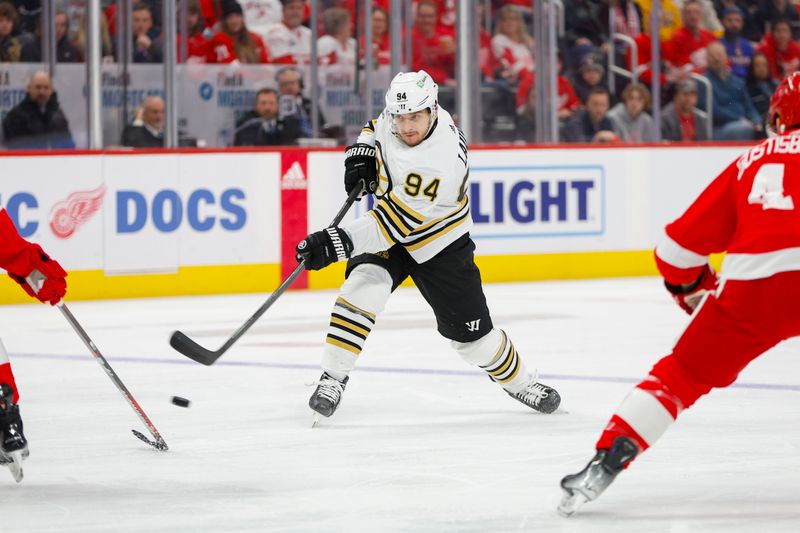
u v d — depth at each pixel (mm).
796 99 6914
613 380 12406
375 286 10031
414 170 9453
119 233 19969
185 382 12391
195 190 20438
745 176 6863
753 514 7285
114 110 23500
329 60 25062
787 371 12898
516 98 26328
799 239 6605
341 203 21484
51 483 8102
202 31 24281
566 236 22766
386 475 8336
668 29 26875
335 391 10062
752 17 27578
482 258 22125
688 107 26922
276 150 20953
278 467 8586
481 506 7461
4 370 7562
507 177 22219
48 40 23234
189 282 20484
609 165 23031
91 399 11445
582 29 26312
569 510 7117
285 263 21172
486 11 25922
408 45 25438
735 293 6746
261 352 14430
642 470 8445
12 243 7836
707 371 6867
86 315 18016
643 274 23484
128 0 23141
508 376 10430
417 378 12531
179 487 7984
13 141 22859
